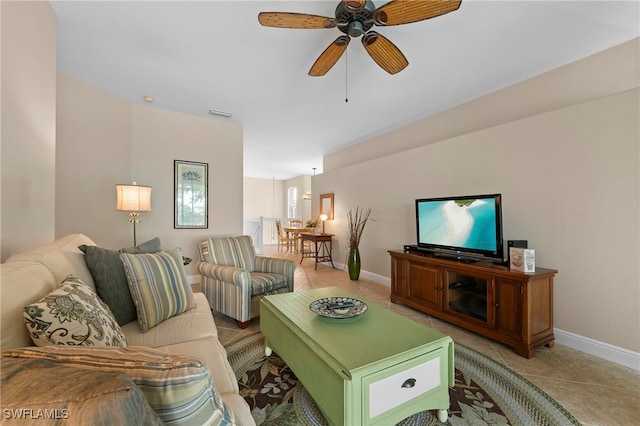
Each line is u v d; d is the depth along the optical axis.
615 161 1.98
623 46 2.15
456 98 3.19
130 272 1.52
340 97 3.18
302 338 1.45
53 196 1.76
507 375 1.79
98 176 3.00
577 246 2.16
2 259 1.27
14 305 0.82
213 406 0.57
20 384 0.40
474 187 2.95
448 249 2.80
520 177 2.54
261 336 2.35
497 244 2.35
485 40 2.13
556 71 2.53
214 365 1.19
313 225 5.98
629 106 1.92
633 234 1.90
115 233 3.21
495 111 3.00
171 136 3.70
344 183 5.17
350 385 1.10
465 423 1.37
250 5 1.79
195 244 3.89
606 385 1.68
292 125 4.21
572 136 2.20
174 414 0.50
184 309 1.73
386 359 1.19
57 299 0.89
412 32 2.04
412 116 3.78
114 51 2.30
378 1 1.83
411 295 3.02
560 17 1.88
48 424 0.36
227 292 2.59
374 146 4.79
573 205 2.19
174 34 2.08
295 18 1.57
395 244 4.01
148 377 0.50
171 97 3.23
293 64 2.49
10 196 1.33
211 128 3.98
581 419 1.39
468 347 2.18
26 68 1.47
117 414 0.38
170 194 3.70
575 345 2.15
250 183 10.09
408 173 3.80
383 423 1.18
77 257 1.38
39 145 1.61
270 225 9.70
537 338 2.06
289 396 1.59
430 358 1.33
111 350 0.57
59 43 2.18
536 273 2.05
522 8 1.80
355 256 4.35
